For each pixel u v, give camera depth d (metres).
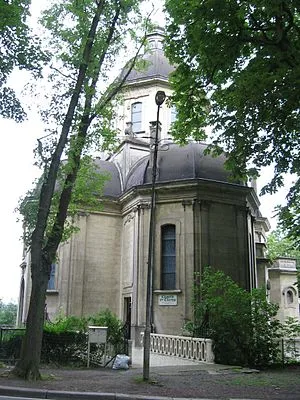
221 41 15.86
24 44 14.55
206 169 27.08
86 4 15.66
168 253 26.33
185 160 27.48
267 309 19.50
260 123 15.46
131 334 25.56
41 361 17.45
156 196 26.95
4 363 16.55
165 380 13.55
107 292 28.84
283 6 14.34
